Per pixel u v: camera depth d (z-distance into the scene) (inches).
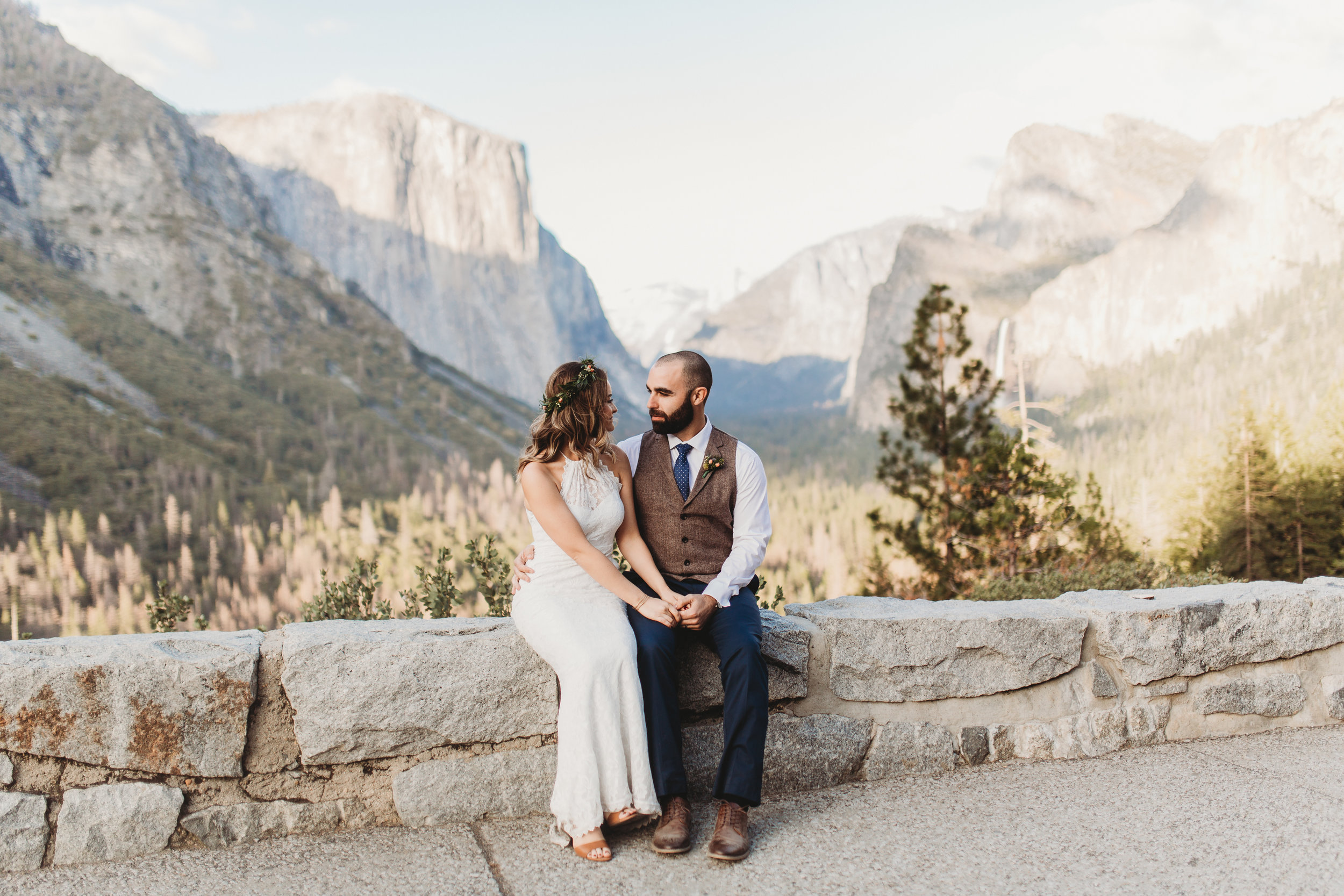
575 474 125.8
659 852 113.7
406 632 123.6
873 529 540.4
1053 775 140.9
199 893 102.4
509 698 123.6
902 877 107.0
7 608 3528.5
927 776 141.6
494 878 106.8
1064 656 149.6
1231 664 158.9
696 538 133.7
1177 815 124.2
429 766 121.7
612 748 114.2
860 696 140.6
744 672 120.0
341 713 117.0
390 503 5861.2
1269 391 6161.4
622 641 118.0
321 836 117.6
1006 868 109.0
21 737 108.0
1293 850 112.3
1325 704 164.2
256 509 5310.0
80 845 109.0
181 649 115.5
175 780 113.0
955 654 144.2
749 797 115.2
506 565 239.0
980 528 500.4
